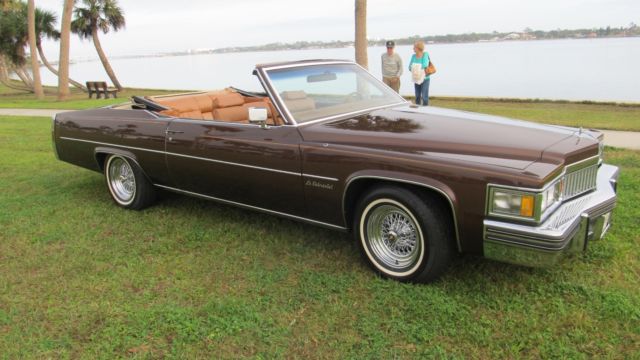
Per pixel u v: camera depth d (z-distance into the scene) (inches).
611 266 140.3
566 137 134.6
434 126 144.6
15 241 181.3
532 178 112.5
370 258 143.2
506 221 116.6
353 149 138.4
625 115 417.1
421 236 129.6
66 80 914.1
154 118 192.1
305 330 119.0
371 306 126.7
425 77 442.0
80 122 218.1
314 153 144.9
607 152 268.5
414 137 135.9
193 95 218.1
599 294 125.9
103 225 194.1
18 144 375.9
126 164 208.1
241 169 164.1
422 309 123.6
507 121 150.2
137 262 159.5
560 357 104.7
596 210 127.4
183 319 125.5
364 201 138.6
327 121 158.1
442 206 129.3
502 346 109.6
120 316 128.8
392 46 442.6
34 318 130.0
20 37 1298.0
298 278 143.9
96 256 165.5
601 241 155.0
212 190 179.8
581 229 123.0
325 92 172.9
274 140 154.5
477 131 137.6
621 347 107.1
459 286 133.6
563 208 123.2
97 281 148.3
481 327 115.6
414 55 438.3
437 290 131.6
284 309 128.0
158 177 195.6
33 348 117.8
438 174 123.3
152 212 206.2
